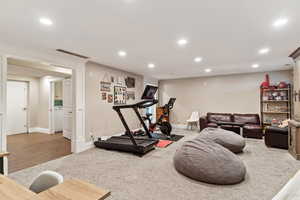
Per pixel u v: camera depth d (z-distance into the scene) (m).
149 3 1.70
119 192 2.12
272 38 2.69
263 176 2.53
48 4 1.69
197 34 2.52
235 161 2.40
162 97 7.61
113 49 3.21
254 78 5.81
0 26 2.17
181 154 2.68
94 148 4.09
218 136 3.66
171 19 2.05
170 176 2.55
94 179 2.47
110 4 1.71
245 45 3.02
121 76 5.33
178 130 6.59
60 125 6.38
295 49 3.27
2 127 2.67
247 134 5.07
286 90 5.18
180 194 2.07
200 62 4.33
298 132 3.19
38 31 2.34
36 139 5.09
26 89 6.12
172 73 6.02
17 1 1.63
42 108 6.23
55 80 5.75
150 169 2.81
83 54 3.54
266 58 3.94
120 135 5.11
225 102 6.32
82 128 3.95
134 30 2.36
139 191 2.14
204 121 5.80
